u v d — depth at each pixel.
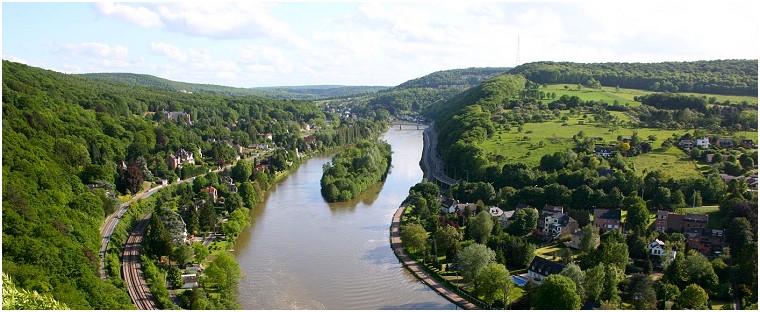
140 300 130.38
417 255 167.38
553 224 176.12
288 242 182.25
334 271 156.88
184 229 175.50
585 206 196.75
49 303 88.69
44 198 155.62
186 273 148.25
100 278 133.75
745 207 166.25
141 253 159.50
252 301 137.75
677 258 138.25
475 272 139.50
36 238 127.31
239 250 174.00
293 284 147.75
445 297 139.62
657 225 172.38
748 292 125.75
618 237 157.25
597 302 123.38
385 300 138.88
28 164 167.75
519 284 140.50
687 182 197.62
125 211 197.62
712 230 166.25
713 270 133.75
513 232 178.50
